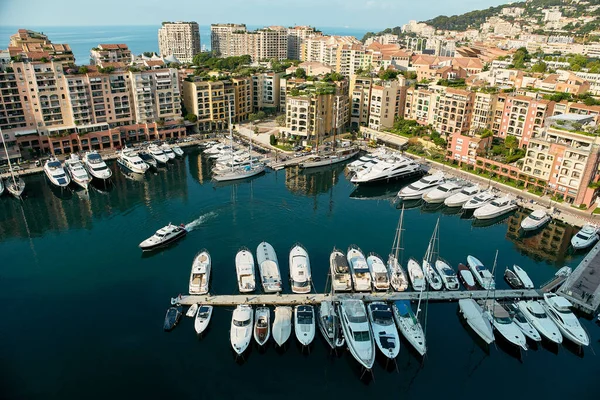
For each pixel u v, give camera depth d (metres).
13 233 99.06
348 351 64.19
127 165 139.62
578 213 108.75
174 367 60.97
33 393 56.69
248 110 194.75
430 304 75.00
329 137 168.12
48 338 65.88
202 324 67.12
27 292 76.94
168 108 166.00
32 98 140.50
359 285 76.81
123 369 60.47
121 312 71.62
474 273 83.00
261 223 103.12
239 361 62.12
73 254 89.75
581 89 152.25
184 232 97.00
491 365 62.81
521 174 123.56
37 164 136.62
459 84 169.12
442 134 156.75
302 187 127.25
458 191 119.69
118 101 154.75
